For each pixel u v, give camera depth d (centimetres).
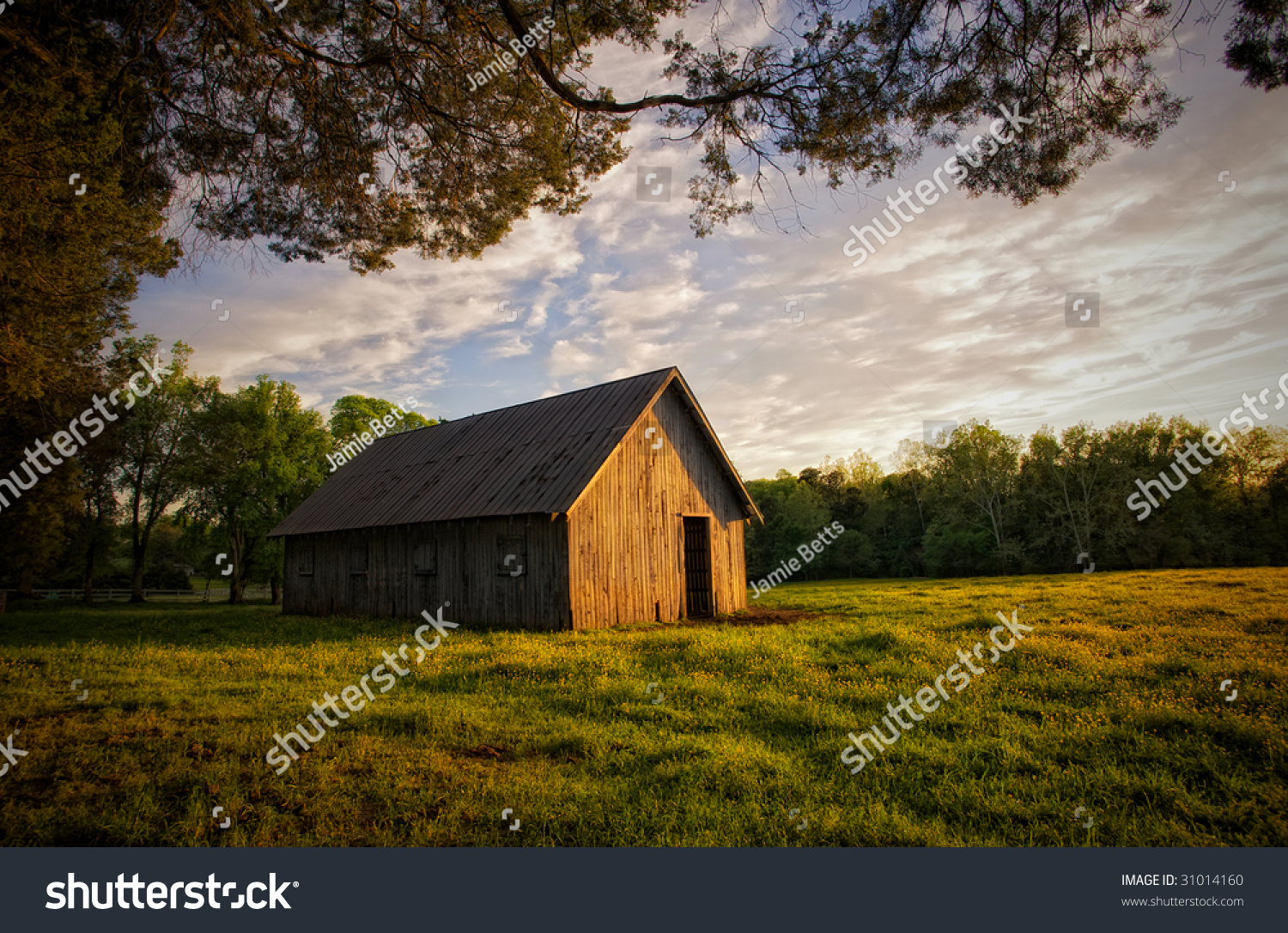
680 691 941
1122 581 2778
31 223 831
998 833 503
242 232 1223
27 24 864
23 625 2278
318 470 4334
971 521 4869
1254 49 697
